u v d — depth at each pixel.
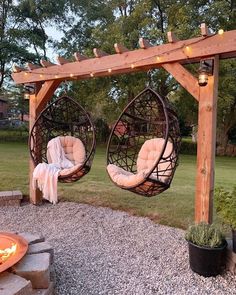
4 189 5.25
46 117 4.69
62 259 2.91
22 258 2.18
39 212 4.42
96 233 3.65
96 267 2.76
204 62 2.96
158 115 4.13
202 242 2.62
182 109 11.80
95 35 11.55
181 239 3.40
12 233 2.60
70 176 4.00
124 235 3.57
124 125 4.35
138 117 4.26
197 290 2.40
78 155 4.62
